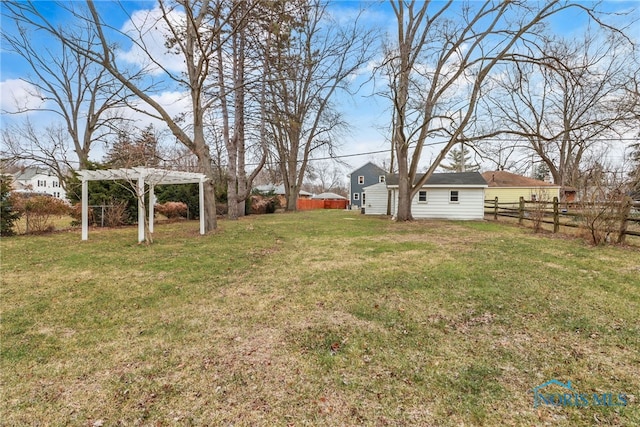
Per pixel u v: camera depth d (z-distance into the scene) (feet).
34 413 6.26
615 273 15.47
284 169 80.64
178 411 6.31
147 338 9.42
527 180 82.79
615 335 9.14
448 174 60.03
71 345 9.02
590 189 24.91
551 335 9.21
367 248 23.26
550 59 37.60
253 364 7.97
